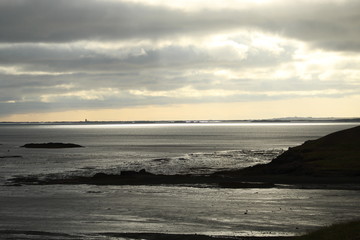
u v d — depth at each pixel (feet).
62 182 247.70
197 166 340.18
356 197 191.11
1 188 225.97
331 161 283.79
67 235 129.18
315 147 335.06
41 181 253.85
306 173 265.34
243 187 224.53
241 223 143.13
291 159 293.23
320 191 208.95
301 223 142.41
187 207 169.99
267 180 246.47
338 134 358.23
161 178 256.93
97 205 175.83
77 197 195.83
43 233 131.44
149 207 170.71
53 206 174.09
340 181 238.68
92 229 136.46
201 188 222.07
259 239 122.72
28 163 383.04
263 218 150.00
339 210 162.40
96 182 245.65
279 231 132.46
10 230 135.44
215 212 160.15
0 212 162.81
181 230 134.92
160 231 134.00
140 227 138.92
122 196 198.18
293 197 192.13
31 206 174.50
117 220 148.87
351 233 110.42
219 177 262.06
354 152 303.48
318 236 112.57
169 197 194.49
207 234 129.49
